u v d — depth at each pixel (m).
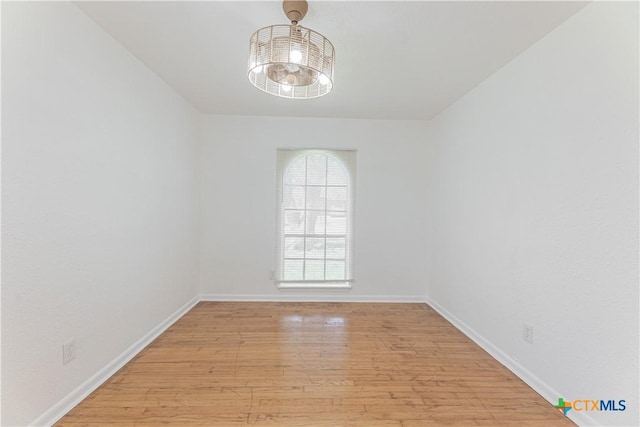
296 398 1.84
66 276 1.71
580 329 1.67
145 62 2.42
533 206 2.04
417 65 2.38
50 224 1.60
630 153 1.42
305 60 1.54
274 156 3.79
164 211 2.84
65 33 1.67
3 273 1.37
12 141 1.39
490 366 2.27
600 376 1.55
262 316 3.26
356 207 3.83
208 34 2.02
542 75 1.97
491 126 2.53
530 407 1.79
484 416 1.71
